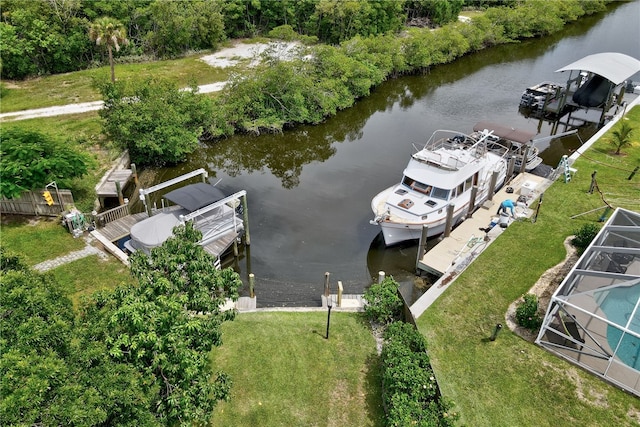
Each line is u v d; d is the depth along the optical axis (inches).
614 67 1536.7
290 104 1555.1
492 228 951.6
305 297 844.6
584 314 633.0
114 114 1237.1
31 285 413.7
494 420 565.0
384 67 1942.7
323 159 1370.6
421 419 528.1
